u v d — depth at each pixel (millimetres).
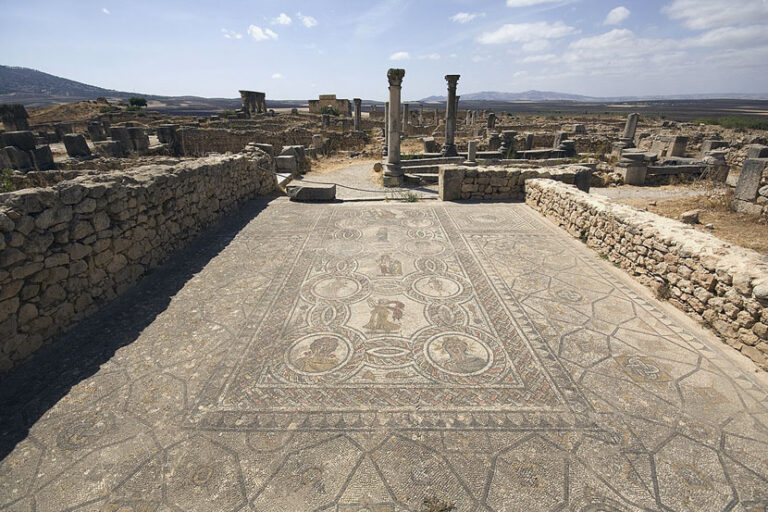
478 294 4645
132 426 2746
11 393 3062
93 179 4609
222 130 21281
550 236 6676
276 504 2203
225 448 2574
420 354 3543
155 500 2232
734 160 15258
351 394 3057
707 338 3709
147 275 5227
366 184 13336
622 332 3842
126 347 3648
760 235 7133
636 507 2186
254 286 4895
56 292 3760
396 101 12477
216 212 7531
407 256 5828
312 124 33344
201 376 3262
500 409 2893
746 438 2617
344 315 4211
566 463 2449
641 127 32438
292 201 9406
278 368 3365
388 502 2213
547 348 3613
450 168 9148
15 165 11062
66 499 2238
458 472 2393
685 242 4203
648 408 2883
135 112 37531
